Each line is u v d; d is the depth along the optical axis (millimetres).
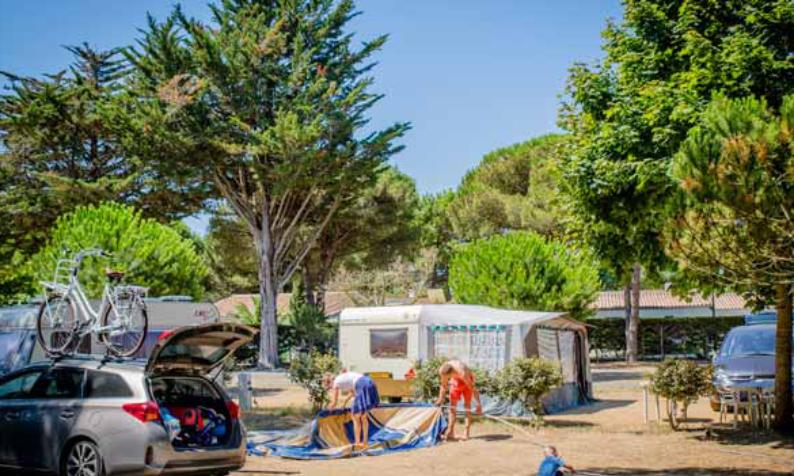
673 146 12266
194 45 31922
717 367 15219
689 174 9219
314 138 31016
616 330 41188
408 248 44812
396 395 18266
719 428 13906
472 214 45688
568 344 19625
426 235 52562
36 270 23656
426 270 48094
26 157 41719
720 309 50188
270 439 13148
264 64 33094
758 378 14430
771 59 11758
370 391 12352
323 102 32344
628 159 12891
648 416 16234
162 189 34125
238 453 8852
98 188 36031
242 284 48188
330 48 35062
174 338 8516
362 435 13055
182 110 31594
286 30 34562
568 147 14906
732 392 14211
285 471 10359
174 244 27734
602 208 13555
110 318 10625
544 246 27266
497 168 49312
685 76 12312
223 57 32625
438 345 18125
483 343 17625
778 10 11945
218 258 46344
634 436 13430
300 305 40219
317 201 35938
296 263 36625
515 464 10781
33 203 39750
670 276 14219
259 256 35750
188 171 32531
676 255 10094
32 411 8508
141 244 25203
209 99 33469
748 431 13367
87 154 41688
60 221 25641
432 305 18828
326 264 44281
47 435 8320
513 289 25875
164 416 8305
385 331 18641
